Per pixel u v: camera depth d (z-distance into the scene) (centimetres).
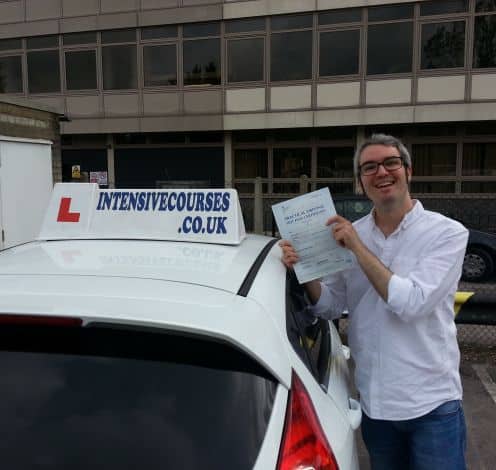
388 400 186
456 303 439
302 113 1518
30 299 134
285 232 204
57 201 233
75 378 127
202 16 1555
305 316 202
